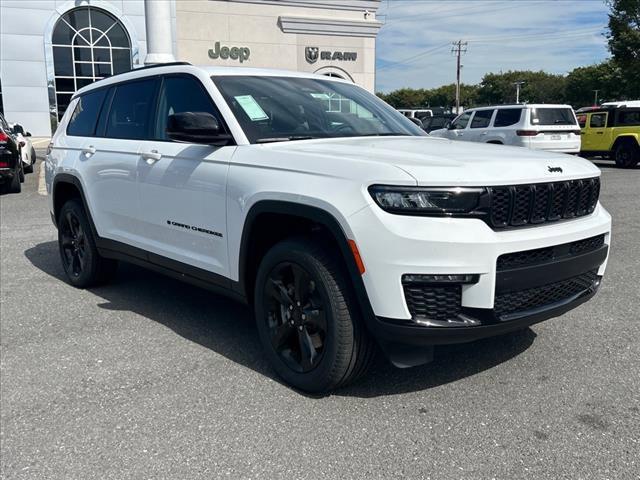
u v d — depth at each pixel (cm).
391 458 271
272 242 369
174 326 445
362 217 290
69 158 539
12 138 1209
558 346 396
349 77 2777
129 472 265
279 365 347
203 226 388
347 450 278
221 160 372
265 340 355
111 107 507
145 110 461
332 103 435
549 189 314
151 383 350
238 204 354
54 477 263
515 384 341
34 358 388
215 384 347
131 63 2614
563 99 9619
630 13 2836
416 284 286
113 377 359
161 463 271
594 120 1952
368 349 315
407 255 281
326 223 304
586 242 340
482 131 1669
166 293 531
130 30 2578
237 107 386
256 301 357
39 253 696
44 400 332
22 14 2417
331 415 310
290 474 261
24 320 461
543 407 315
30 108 2486
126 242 473
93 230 515
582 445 279
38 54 2462
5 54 2416
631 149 1838
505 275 292
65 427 304
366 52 2783
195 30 2486
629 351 387
